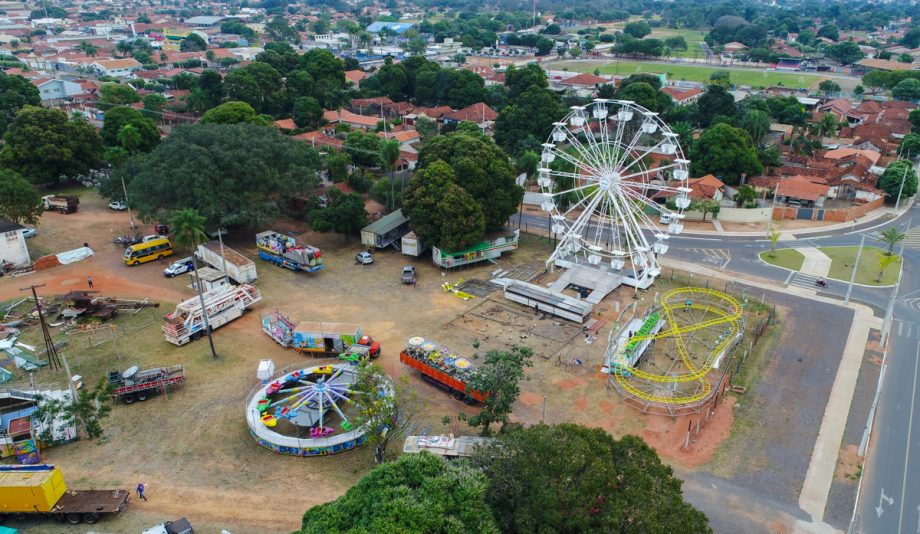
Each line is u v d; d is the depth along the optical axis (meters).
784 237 114.88
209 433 59.72
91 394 58.03
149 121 144.75
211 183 96.62
